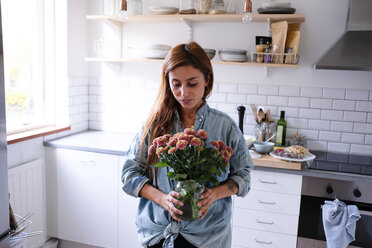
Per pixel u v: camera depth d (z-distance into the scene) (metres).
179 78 1.22
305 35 2.82
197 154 1.18
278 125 2.82
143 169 1.40
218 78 3.04
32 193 2.65
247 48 2.95
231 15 2.66
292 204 2.33
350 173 2.23
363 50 2.41
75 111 3.19
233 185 1.32
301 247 2.35
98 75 3.33
